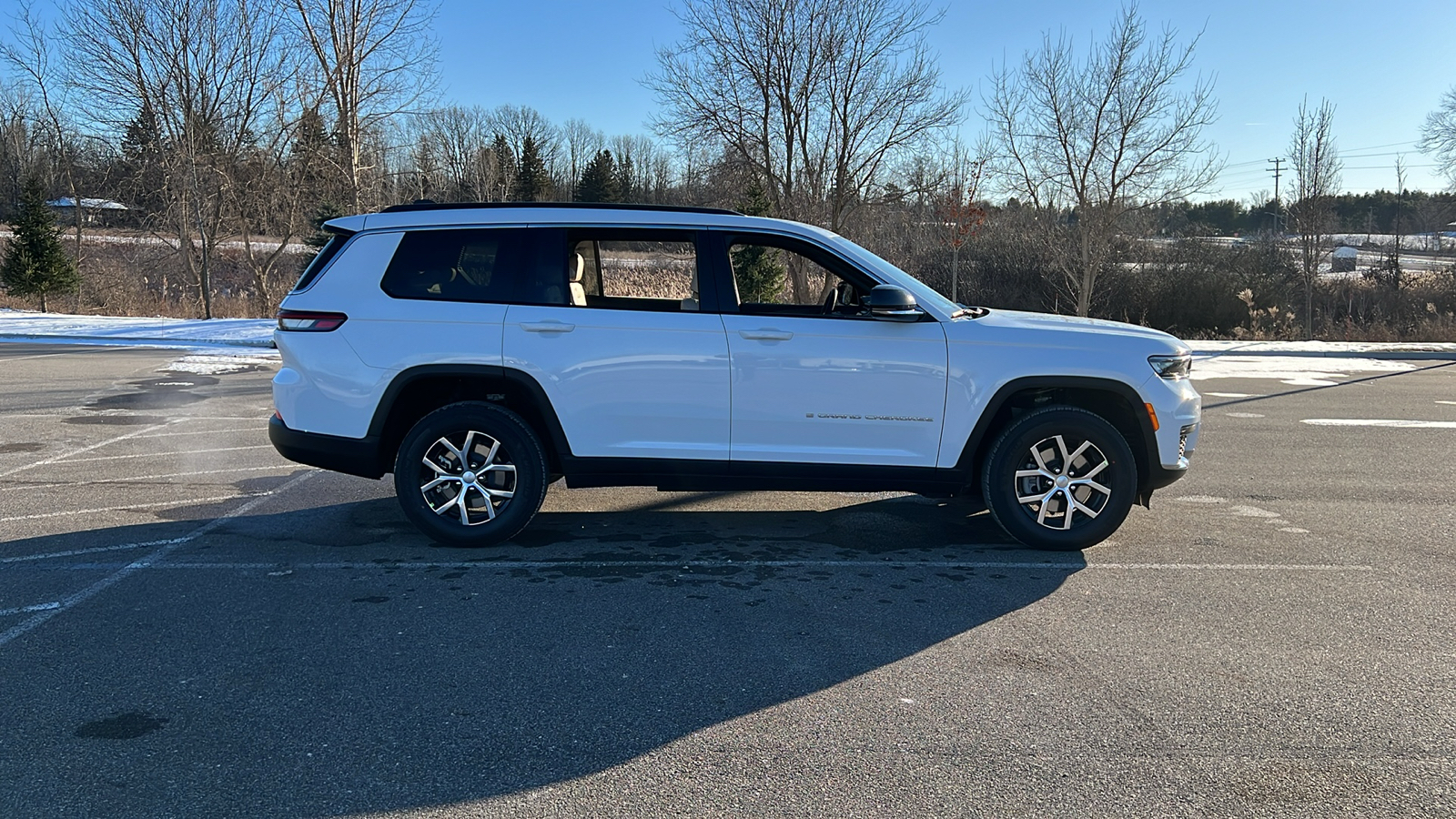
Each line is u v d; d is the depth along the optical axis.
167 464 7.44
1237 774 2.88
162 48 24.41
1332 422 10.40
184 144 25.22
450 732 3.11
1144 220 25.34
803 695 3.42
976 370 5.05
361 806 2.66
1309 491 6.96
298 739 3.05
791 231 5.25
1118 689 3.48
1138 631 4.09
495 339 5.08
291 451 5.24
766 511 6.26
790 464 5.11
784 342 5.04
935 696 3.41
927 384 5.06
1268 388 13.80
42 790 2.72
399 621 4.13
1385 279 34.56
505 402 5.35
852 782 2.82
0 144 40.62
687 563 5.04
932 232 32.44
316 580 4.68
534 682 3.50
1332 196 28.97
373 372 5.09
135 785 2.75
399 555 5.12
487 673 3.58
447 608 4.30
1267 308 33.16
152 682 3.46
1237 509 6.42
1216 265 34.66
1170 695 3.43
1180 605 4.43
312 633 3.96
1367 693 3.46
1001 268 36.38
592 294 5.59
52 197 37.03
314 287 5.21
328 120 25.94
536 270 5.16
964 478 5.15
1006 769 2.90
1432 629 4.14
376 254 5.20
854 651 3.84
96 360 14.61
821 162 26.30
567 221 5.21
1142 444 5.24
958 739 3.09
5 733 3.06
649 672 3.61
